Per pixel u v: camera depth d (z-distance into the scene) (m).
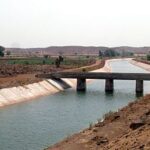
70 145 35.72
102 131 37.59
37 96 99.50
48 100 92.81
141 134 29.36
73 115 70.25
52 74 121.81
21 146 47.88
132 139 28.98
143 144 25.91
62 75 121.06
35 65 193.88
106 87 114.25
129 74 111.31
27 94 96.88
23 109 77.69
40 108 79.31
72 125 60.47
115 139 33.12
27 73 142.62
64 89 120.81
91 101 90.94
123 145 28.42
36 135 53.62
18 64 194.50
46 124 61.53
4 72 139.12
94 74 115.56
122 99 95.00
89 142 35.06
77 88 117.81
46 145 48.31
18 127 59.12
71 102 89.06
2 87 92.50
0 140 50.91
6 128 58.41
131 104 47.31
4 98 85.81
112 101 90.94
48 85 114.31
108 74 113.50
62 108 79.25
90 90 117.62
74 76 118.56
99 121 46.06
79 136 38.41
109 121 41.84
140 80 110.50
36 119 66.06
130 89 119.94
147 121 35.03
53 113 72.69
